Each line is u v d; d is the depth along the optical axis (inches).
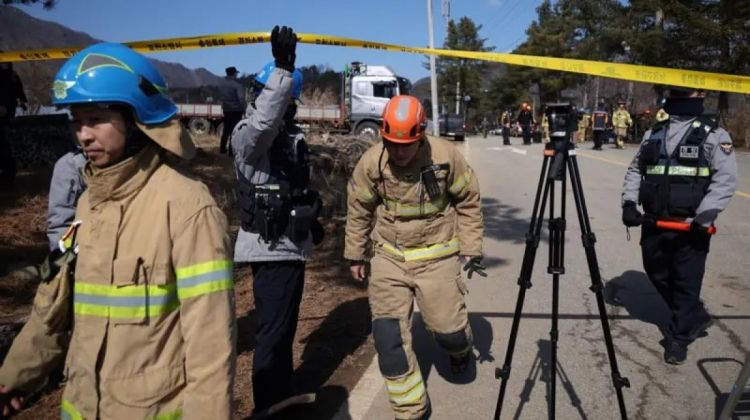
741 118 973.8
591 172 578.6
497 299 214.7
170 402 70.7
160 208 69.5
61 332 78.6
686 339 161.2
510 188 486.9
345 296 215.6
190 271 69.2
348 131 849.5
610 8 1563.7
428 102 1389.0
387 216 133.9
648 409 139.6
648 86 1566.2
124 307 68.8
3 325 155.0
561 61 132.9
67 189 104.3
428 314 135.7
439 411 138.7
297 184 125.7
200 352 68.6
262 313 125.2
